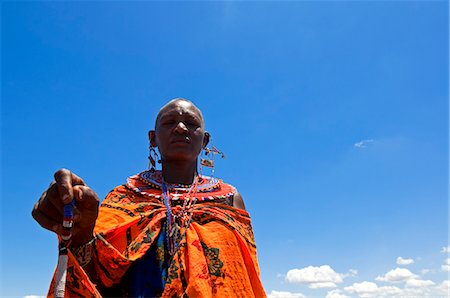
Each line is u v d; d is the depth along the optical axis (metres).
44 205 0.76
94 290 0.83
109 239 0.93
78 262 0.84
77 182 0.77
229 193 1.15
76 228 0.78
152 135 1.22
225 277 0.94
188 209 1.04
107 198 1.08
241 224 1.07
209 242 0.97
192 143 1.12
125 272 0.93
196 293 0.89
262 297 0.98
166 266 0.95
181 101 1.15
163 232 0.99
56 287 0.72
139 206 1.01
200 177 1.18
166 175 1.14
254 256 1.02
